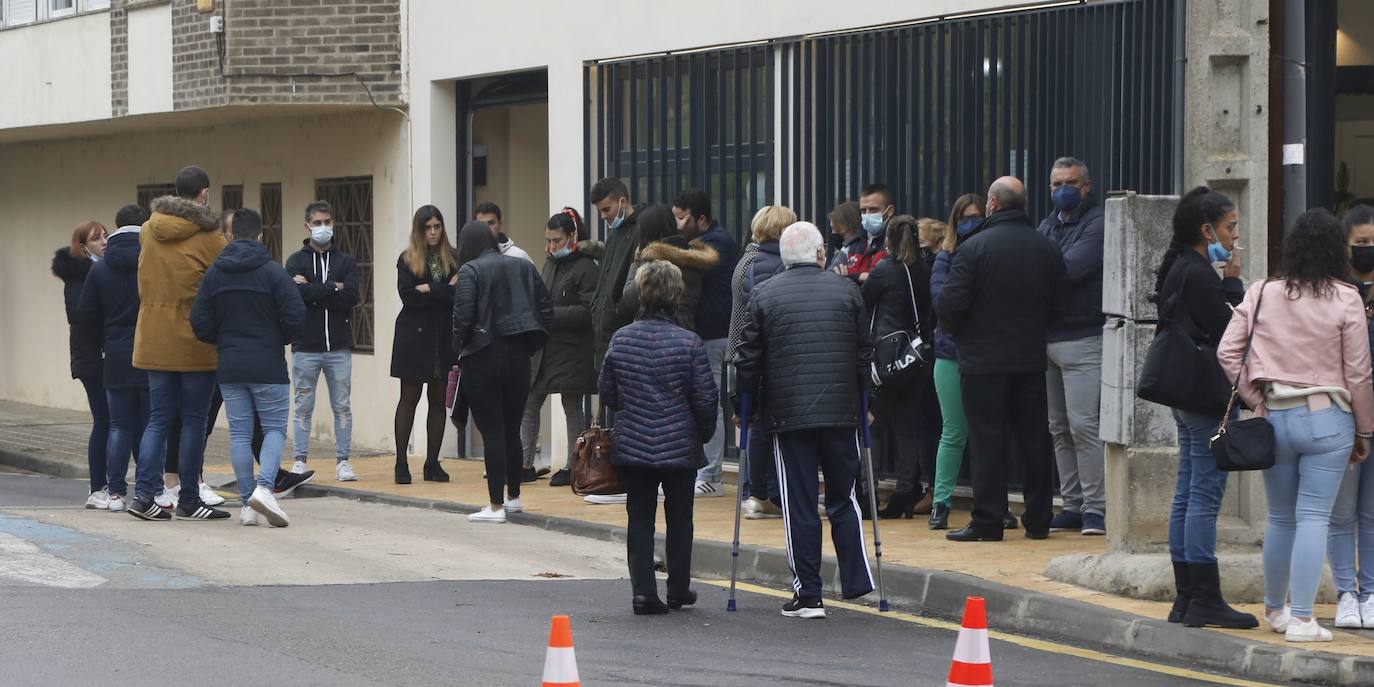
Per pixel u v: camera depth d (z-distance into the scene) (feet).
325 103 86.99
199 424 61.98
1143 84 55.16
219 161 103.35
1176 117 53.31
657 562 54.70
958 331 53.01
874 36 64.13
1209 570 40.50
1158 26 54.70
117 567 50.19
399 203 88.43
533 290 62.44
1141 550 45.62
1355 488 40.65
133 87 96.68
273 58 86.99
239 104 87.51
